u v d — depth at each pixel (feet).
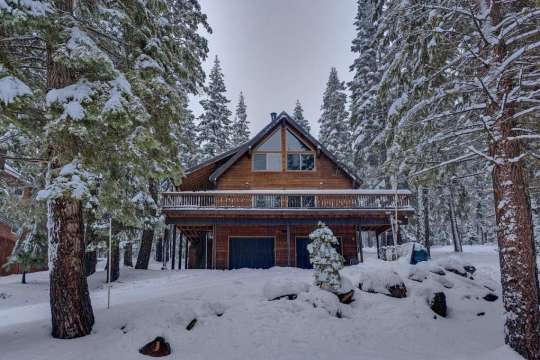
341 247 64.03
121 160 23.40
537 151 24.13
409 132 26.21
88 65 20.49
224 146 95.71
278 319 24.11
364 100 74.49
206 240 71.82
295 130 68.54
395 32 27.76
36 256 53.31
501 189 20.36
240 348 20.84
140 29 25.84
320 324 23.79
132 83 23.43
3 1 16.58
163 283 46.24
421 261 41.27
